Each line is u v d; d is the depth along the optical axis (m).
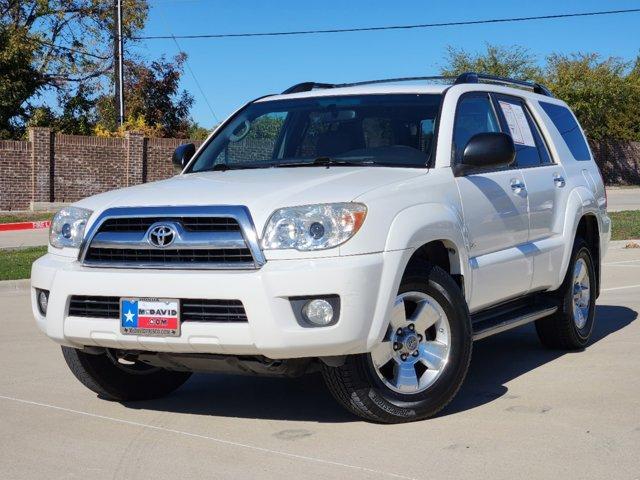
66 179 32.41
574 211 7.29
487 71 53.41
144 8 43.81
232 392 6.34
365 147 6.14
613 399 5.80
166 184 5.76
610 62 54.00
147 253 5.17
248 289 4.84
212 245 4.98
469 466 4.51
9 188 31.48
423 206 5.43
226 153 6.63
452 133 6.07
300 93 6.89
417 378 5.39
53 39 43.69
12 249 17.88
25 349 8.12
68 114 43.53
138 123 38.16
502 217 6.30
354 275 4.87
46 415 5.77
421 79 7.06
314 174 5.61
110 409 5.93
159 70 43.28
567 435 5.02
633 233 17.80
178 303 4.98
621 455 4.64
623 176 54.84
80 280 5.27
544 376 6.57
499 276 6.22
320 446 4.93
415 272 5.34
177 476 4.48
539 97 7.71
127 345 5.20
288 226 4.93
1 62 39.31
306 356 4.92
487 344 7.96
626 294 10.76
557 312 7.31
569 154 7.73
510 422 5.32
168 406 6.00
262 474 4.48
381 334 5.03
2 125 40.41
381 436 5.08
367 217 5.02
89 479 4.47
